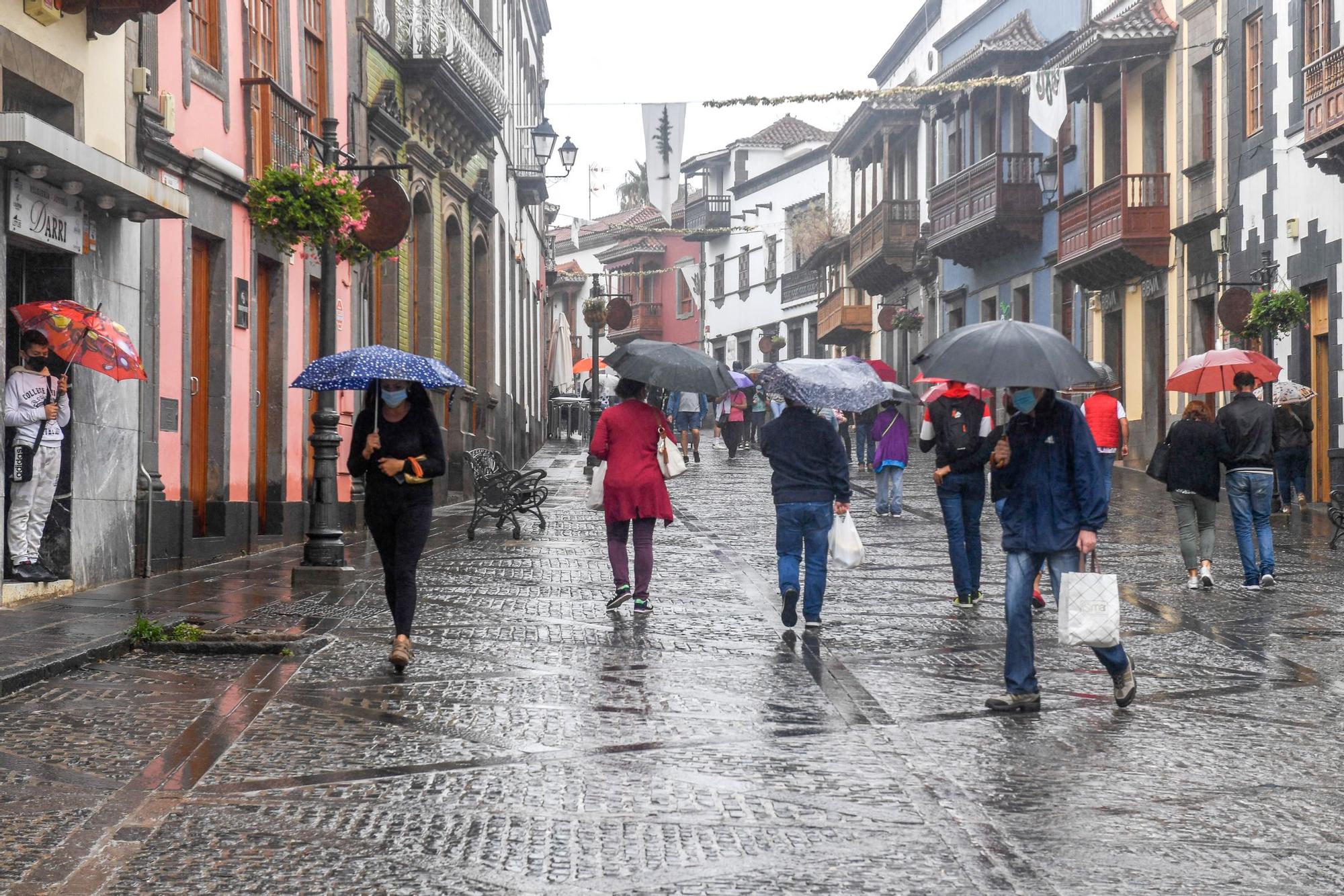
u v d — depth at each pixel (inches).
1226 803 246.7
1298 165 949.2
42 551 488.4
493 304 1273.4
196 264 625.6
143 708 312.3
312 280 770.2
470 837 223.0
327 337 565.9
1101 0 1332.4
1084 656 392.5
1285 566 596.4
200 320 629.9
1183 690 344.2
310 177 554.6
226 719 303.0
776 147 2765.7
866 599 499.2
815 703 324.5
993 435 473.7
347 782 253.9
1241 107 1037.8
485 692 332.8
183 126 592.7
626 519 459.2
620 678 350.3
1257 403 534.9
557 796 246.4
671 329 3038.9
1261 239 1007.6
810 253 2276.1
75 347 468.8
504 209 1395.2
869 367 456.4
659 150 861.8
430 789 249.8
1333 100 849.5
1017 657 321.4
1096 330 1325.0
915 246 1795.0
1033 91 991.0
